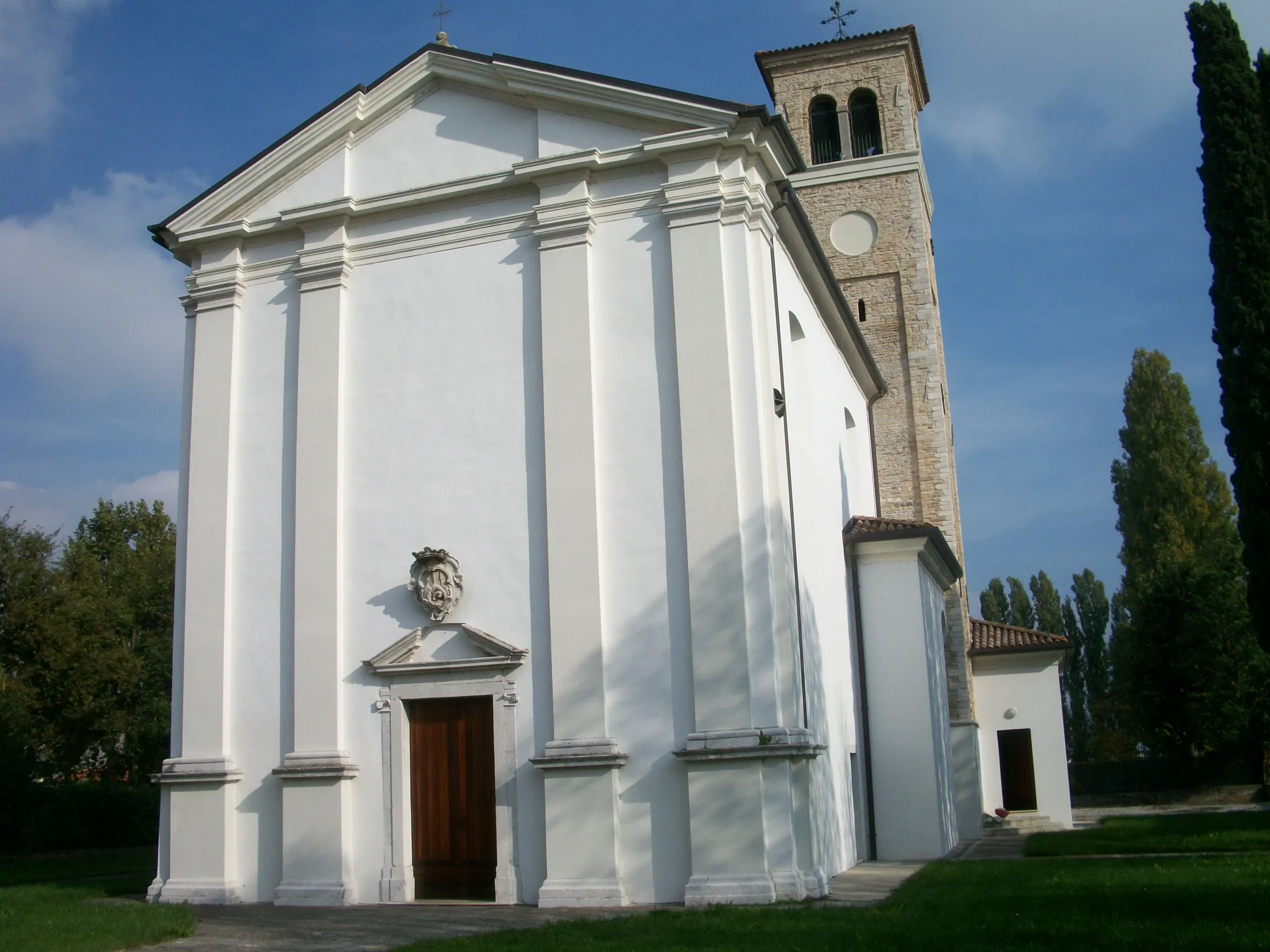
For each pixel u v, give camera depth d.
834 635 20.27
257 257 19.25
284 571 17.98
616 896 15.16
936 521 30.48
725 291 16.50
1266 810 31.73
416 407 17.80
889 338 31.94
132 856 30.22
